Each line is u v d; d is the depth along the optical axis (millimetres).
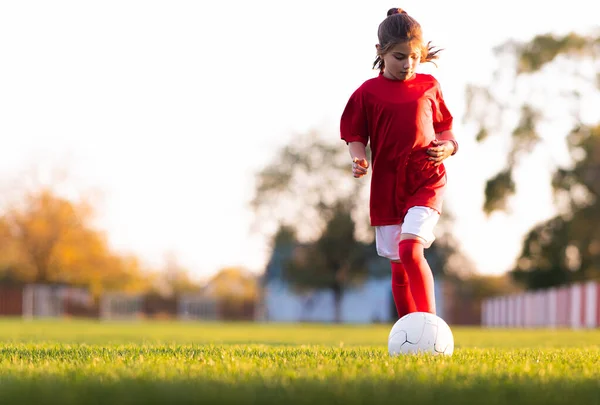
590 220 37469
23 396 2982
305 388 3174
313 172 53844
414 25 5637
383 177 5766
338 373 3799
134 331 19203
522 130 37281
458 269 58781
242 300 60188
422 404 2832
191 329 22766
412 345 5242
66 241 53656
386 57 5723
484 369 4141
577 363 5023
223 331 20578
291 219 54188
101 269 54125
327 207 54062
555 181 37750
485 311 48969
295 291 56562
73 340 11570
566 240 38938
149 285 60344
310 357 5281
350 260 54750
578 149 37625
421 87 5820
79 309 52312
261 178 54000
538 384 3480
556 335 16438
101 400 2865
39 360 5160
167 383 3385
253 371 3951
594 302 25156
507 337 14703
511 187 37625
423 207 5523
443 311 57125
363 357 5207
